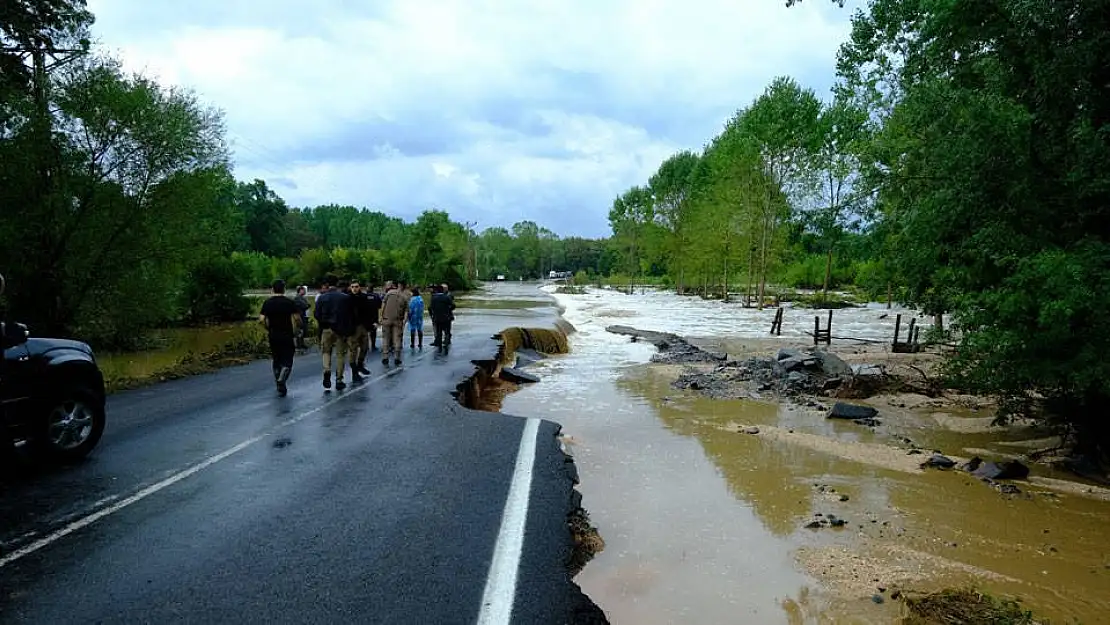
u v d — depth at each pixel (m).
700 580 5.18
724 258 56.47
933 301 11.00
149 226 20.05
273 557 4.65
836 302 49.59
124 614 3.83
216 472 6.69
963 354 9.09
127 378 13.05
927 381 14.73
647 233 77.25
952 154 9.11
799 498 7.34
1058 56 8.65
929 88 10.23
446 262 72.56
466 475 6.79
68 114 18.73
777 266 53.03
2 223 17.22
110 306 20.31
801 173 48.22
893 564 5.59
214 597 4.05
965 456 9.44
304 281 67.62
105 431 8.45
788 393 14.40
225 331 29.22
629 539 6.00
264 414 9.61
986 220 9.02
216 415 9.52
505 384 15.54
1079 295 7.32
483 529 5.29
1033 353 8.20
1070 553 5.90
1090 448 8.75
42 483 6.24
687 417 11.90
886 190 11.66
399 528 5.26
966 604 4.84
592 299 61.31
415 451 7.70
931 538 6.21
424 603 4.02
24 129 17.72
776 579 5.23
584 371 18.05
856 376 14.82
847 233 15.73
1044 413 9.60
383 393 11.47
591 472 8.21
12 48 18.03
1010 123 8.55
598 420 11.55
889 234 13.30
